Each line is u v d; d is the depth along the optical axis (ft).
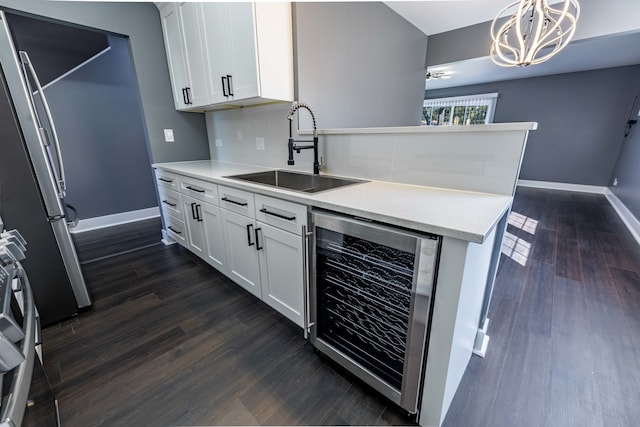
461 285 2.84
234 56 5.94
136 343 5.07
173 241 9.52
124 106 10.86
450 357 3.12
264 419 3.73
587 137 17.72
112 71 10.32
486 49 10.16
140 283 7.05
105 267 7.87
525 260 8.32
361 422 3.69
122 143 11.08
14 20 7.07
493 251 4.34
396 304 3.68
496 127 3.93
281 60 5.94
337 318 4.53
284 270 5.04
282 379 4.33
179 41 7.41
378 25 8.33
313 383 4.26
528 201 15.71
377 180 5.41
